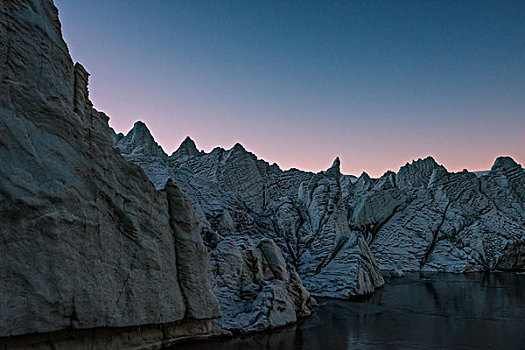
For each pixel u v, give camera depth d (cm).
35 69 1307
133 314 1470
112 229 1458
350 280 3566
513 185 7606
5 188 1116
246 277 2650
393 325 2370
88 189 1376
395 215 6431
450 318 2575
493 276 5028
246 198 5591
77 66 1563
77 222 1306
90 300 1306
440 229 6247
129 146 5719
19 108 1201
